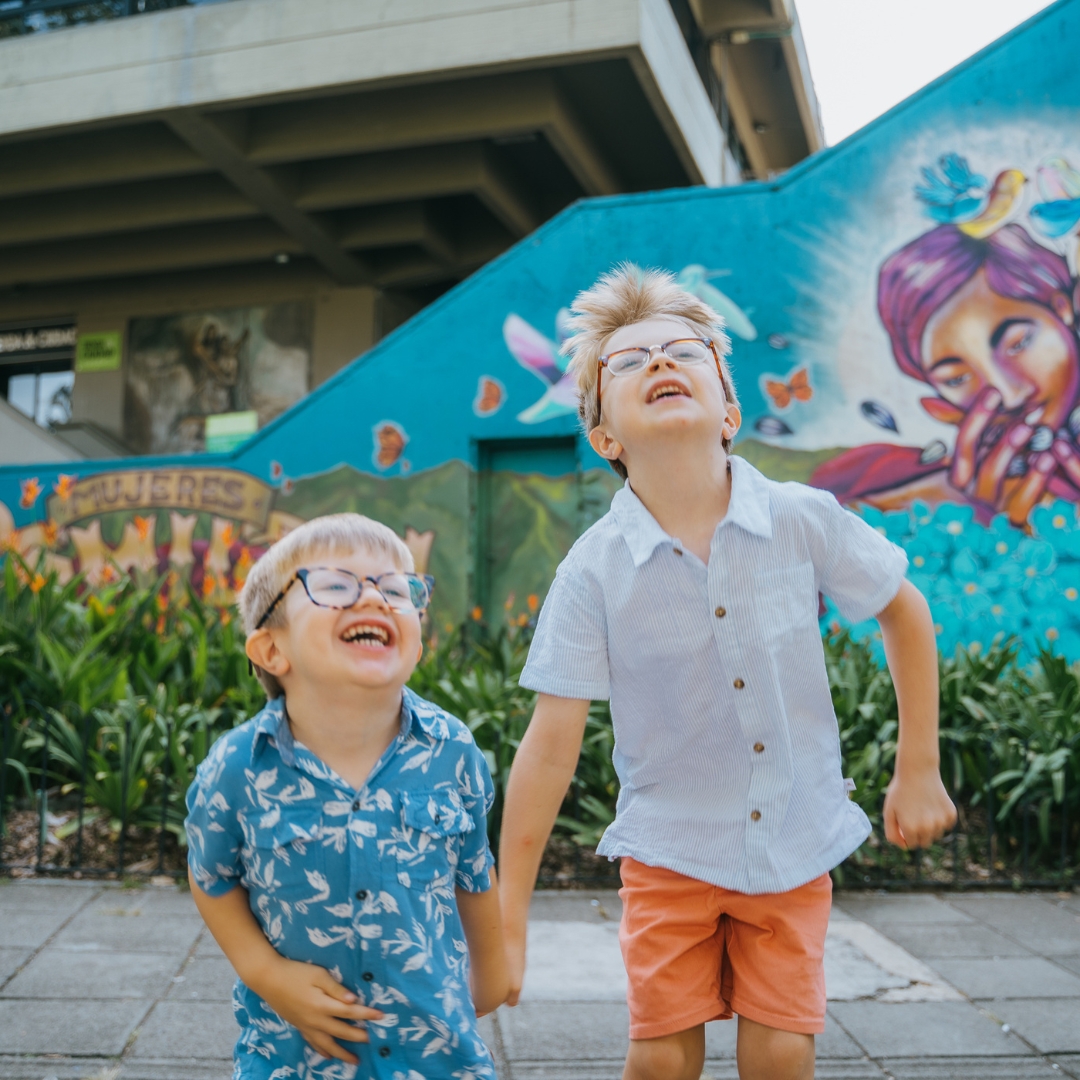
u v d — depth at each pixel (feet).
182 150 45.37
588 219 26.58
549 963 10.84
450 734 5.30
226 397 55.62
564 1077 8.25
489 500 27.37
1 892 12.59
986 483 24.06
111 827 14.48
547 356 26.61
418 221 49.19
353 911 4.87
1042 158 24.12
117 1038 8.68
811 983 5.79
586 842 14.40
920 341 24.66
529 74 41.75
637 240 26.23
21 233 51.44
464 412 27.14
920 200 24.84
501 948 5.65
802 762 5.98
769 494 6.06
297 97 40.91
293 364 55.01
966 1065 8.61
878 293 24.97
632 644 5.99
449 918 5.13
